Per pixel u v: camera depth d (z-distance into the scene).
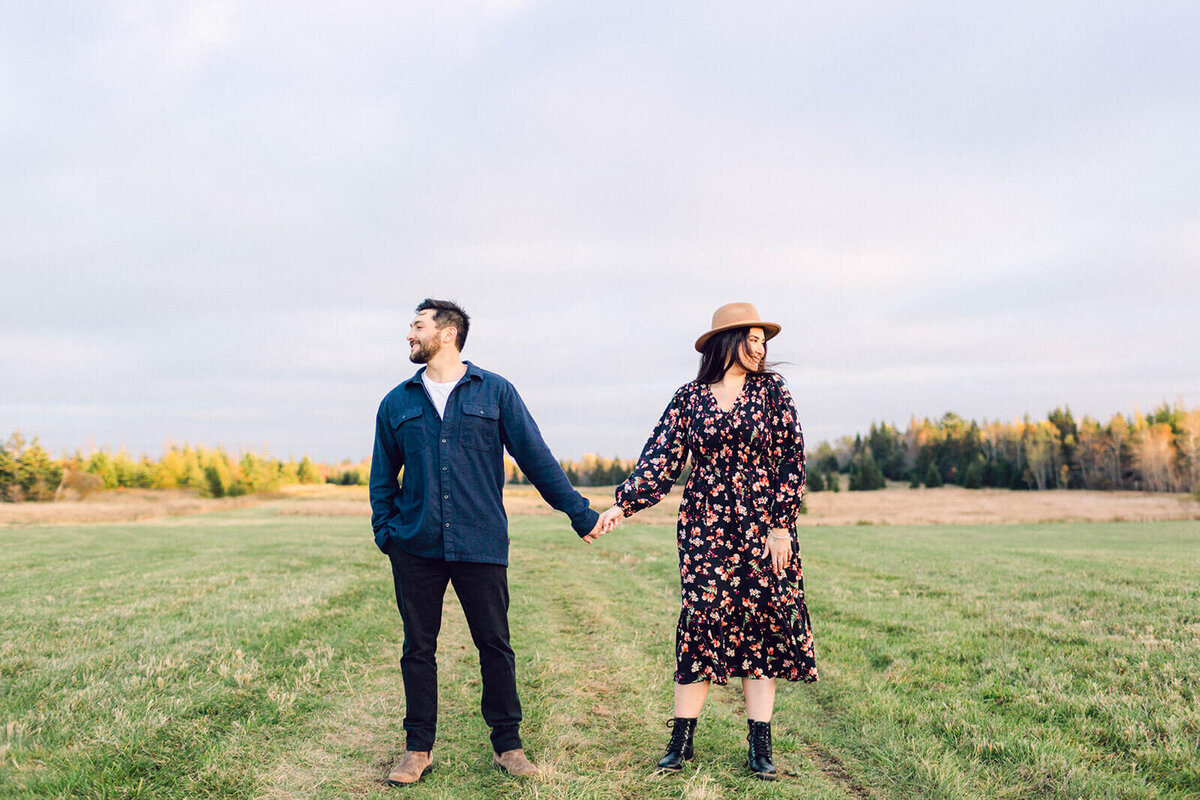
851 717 3.48
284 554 12.92
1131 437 98.88
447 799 2.57
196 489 100.81
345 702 3.75
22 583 8.48
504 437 3.13
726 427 2.92
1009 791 2.54
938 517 40.88
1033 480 101.44
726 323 3.03
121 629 5.43
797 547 2.96
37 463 77.19
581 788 2.64
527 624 6.17
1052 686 3.70
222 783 2.63
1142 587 7.15
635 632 5.79
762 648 2.88
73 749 2.82
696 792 2.55
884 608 6.39
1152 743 2.89
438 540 2.89
